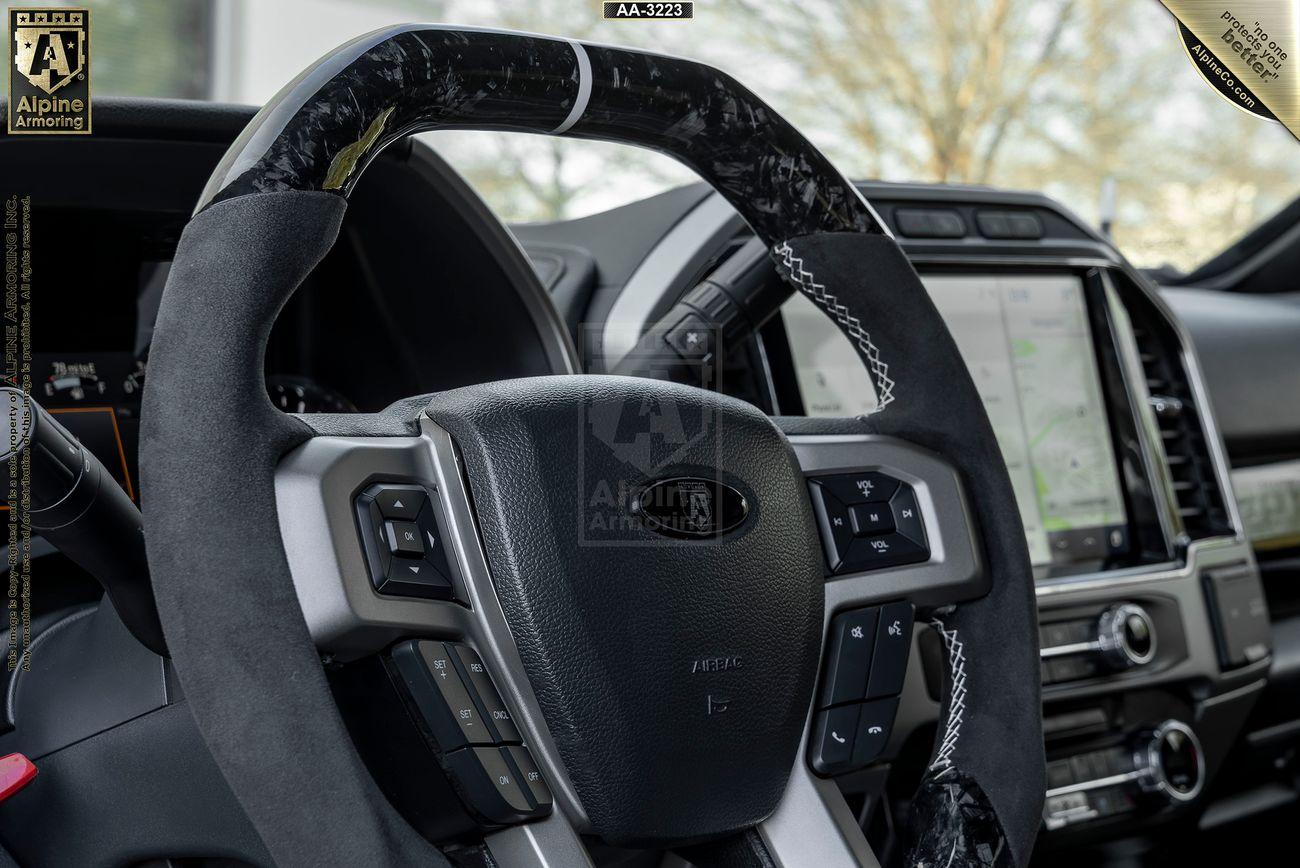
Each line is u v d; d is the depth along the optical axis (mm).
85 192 892
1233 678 1340
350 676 482
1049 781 1227
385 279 1074
